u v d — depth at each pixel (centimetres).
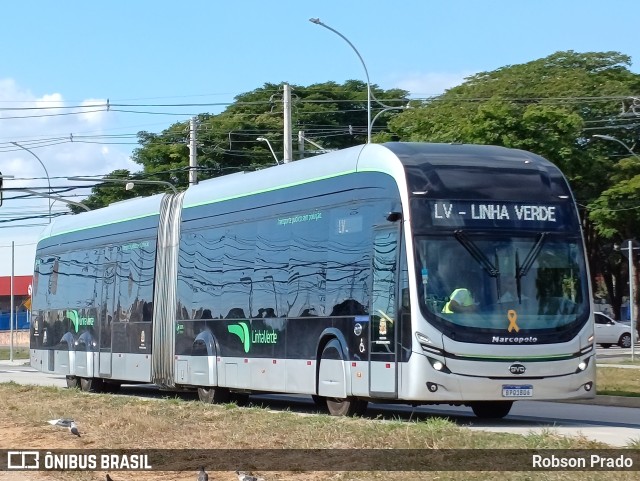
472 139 4366
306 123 6850
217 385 2186
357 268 1755
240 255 2133
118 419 1806
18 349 7412
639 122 5069
